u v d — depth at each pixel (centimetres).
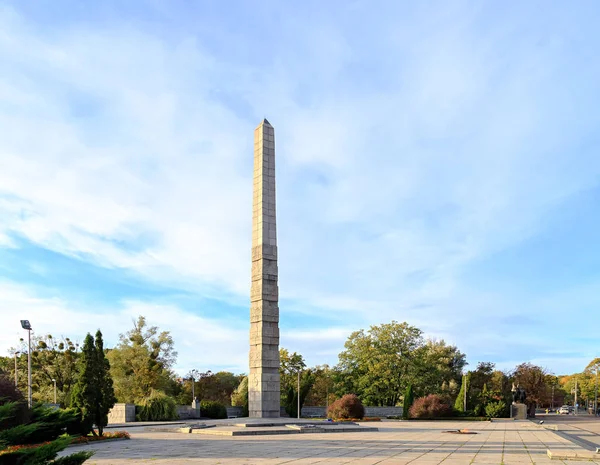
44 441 2328
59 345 6384
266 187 4303
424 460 1853
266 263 4197
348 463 1745
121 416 4834
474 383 8219
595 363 12769
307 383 5956
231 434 3117
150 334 6206
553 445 2512
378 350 6700
